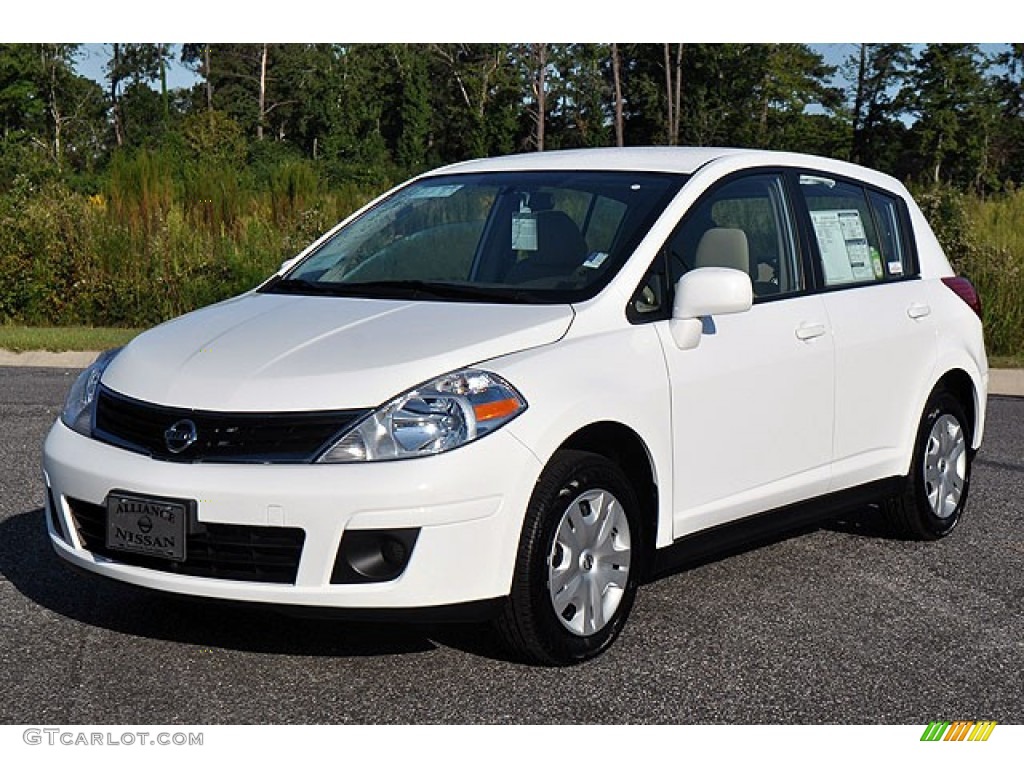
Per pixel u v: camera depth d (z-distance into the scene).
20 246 16.44
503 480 4.42
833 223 6.21
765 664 4.86
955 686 4.71
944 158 72.06
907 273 6.65
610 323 5.00
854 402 6.05
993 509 7.45
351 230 6.03
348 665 4.75
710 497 5.32
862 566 6.20
